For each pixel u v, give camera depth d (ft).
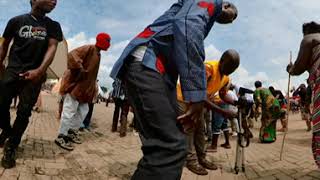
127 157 18.49
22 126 13.96
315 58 13.39
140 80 7.01
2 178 12.55
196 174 16.19
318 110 12.69
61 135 18.83
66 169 14.71
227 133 24.90
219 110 15.49
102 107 75.82
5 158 13.73
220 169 17.62
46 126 27.78
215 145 23.04
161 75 7.07
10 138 13.82
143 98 6.91
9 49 15.80
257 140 32.35
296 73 14.76
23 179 12.78
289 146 27.63
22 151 16.80
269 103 30.17
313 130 12.86
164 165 6.62
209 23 7.51
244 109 17.07
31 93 14.17
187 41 6.76
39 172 13.79
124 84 7.61
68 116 18.88
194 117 6.93
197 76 6.77
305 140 32.12
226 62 15.37
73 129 20.58
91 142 22.47
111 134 27.58
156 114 6.78
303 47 13.92
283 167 18.56
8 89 14.33
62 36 15.49
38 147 18.24
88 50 19.20
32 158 15.72
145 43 7.25
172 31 7.22
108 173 14.96
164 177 6.56
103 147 20.94
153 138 6.86
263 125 30.40
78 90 19.03
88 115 28.02
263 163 19.56
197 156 17.35
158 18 7.70
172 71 7.27
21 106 13.93
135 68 7.14
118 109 29.22
